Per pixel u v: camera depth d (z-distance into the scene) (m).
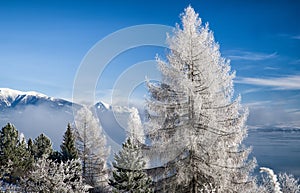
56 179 14.27
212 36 13.79
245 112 13.50
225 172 12.80
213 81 12.94
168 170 13.20
